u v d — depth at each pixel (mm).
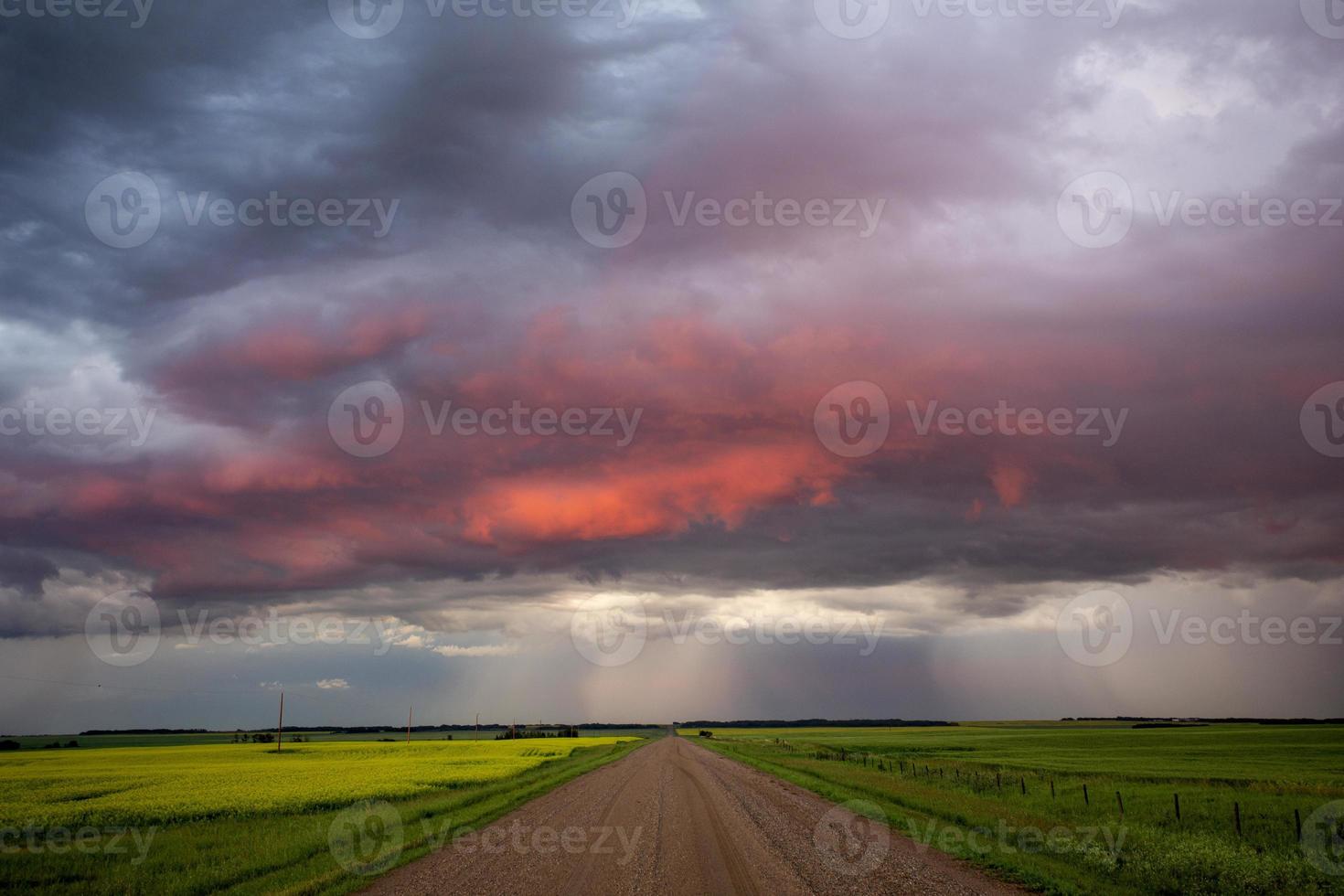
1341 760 58250
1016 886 12820
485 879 13367
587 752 70312
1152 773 44250
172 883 14484
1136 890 12875
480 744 100812
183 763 64188
